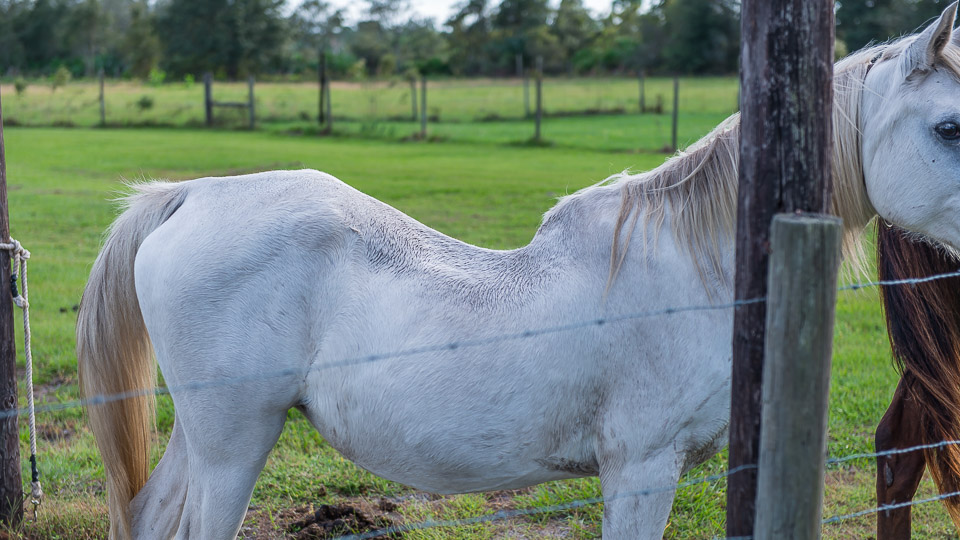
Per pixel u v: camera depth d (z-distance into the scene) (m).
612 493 2.31
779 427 1.82
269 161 14.99
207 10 54.97
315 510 3.51
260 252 2.39
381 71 49.16
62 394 4.61
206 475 2.46
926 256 2.69
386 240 2.44
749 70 1.86
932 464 2.84
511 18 63.56
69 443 4.08
